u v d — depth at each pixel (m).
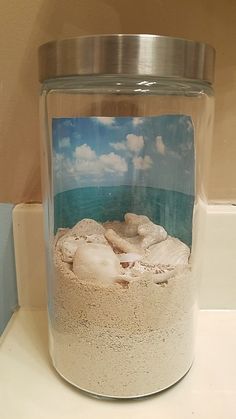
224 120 0.24
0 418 0.18
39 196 0.26
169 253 0.18
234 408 0.19
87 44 0.15
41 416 0.18
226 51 0.23
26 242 0.26
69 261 0.18
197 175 0.20
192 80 0.17
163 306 0.18
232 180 0.25
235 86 0.24
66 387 0.20
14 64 0.23
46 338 0.24
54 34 0.23
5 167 0.25
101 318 0.18
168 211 0.19
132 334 0.18
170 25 0.23
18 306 0.27
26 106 0.24
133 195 0.19
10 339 0.24
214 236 0.25
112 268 0.17
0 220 0.26
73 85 0.18
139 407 0.19
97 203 0.19
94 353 0.18
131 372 0.18
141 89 0.18
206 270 0.26
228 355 0.23
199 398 0.19
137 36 0.15
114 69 0.15
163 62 0.15
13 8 0.23
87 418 0.18
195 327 0.21
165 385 0.19
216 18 0.23
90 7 0.23
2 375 0.21
